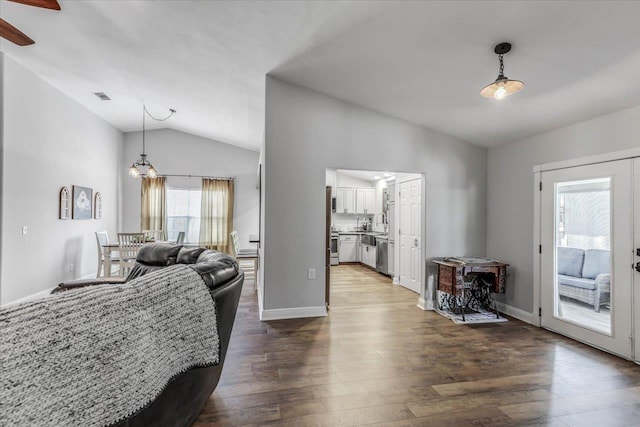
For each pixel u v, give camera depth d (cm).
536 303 366
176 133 744
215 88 438
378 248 689
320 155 387
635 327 273
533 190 373
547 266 354
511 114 338
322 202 388
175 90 476
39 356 87
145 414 125
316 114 385
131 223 731
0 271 399
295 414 199
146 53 366
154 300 130
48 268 483
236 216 768
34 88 450
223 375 247
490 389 229
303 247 383
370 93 363
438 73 296
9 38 354
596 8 189
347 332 339
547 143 357
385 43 265
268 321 371
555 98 291
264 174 377
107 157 661
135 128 712
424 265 426
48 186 482
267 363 267
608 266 296
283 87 375
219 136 720
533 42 230
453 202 435
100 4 284
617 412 203
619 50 218
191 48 335
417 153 421
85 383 96
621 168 284
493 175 434
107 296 114
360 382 238
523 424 191
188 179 749
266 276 374
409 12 223
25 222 437
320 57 306
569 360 277
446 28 233
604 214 300
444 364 268
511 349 300
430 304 425
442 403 212
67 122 526
